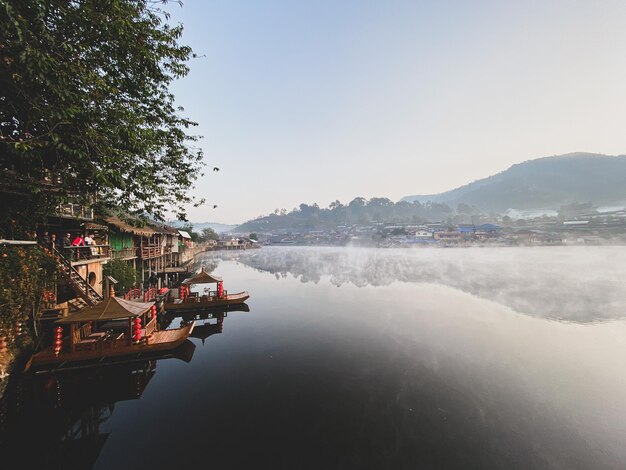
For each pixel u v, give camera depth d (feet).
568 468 23.22
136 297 70.79
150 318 56.59
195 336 57.47
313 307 79.61
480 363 42.34
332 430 28.09
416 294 93.76
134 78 34.30
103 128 28.96
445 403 32.48
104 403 33.37
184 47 36.35
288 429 28.32
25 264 39.32
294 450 25.39
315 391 35.55
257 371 41.34
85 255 60.44
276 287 114.73
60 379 39.42
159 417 30.50
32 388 37.09
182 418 30.27
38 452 25.77
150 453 25.21
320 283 122.11
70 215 56.70
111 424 29.40
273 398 34.06
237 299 79.41
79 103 27.48
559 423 28.84
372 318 67.26
